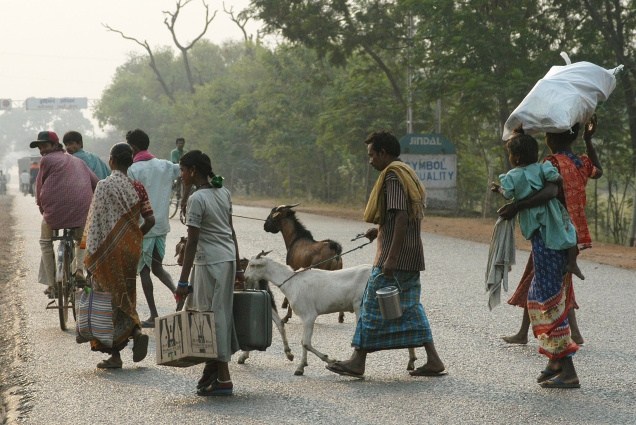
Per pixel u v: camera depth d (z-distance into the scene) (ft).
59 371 32.07
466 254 72.33
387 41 140.15
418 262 29.96
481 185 150.92
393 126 151.84
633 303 46.57
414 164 133.49
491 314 43.19
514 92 103.86
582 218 31.37
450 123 141.38
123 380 30.58
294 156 197.36
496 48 105.70
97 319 31.89
